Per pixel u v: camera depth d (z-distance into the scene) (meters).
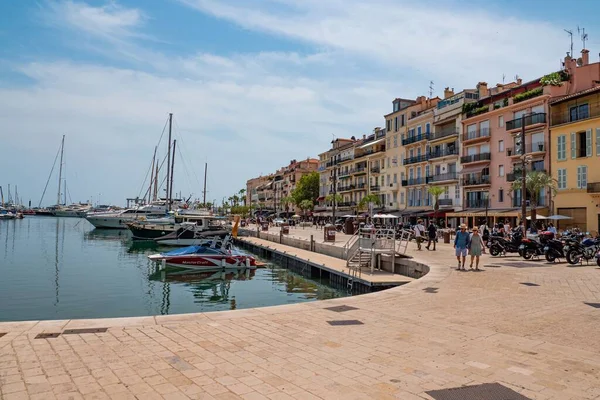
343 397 5.07
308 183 106.94
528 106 45.28
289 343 7.28
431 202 61.19
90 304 18.78
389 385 5.44
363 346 7.12
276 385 5.43
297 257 30.72
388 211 71.25
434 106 66.06
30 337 7.52
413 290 12.88
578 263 20.50
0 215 117.94
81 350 6.82
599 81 41.56
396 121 71.19
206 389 5.29
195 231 47.16
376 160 77.50
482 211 49.66
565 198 40.66
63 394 5.12
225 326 8.40
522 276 16.00
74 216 143.00
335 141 98.00
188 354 6.66
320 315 9.44
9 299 19.59
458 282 14.49
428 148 62.44
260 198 153.38
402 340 7.49
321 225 76.50
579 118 39.97
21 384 5.43
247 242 49.19
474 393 5.19
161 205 75.69
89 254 39.19
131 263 33.09
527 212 43.38
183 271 28.81
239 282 25.55
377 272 22.69
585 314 9.65
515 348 7.04
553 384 5.48
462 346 7.14
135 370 5.95
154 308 18.30
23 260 34.38
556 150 41.84
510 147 47.88
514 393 5.19
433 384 5.48
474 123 53.47
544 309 10.20
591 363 6.29
